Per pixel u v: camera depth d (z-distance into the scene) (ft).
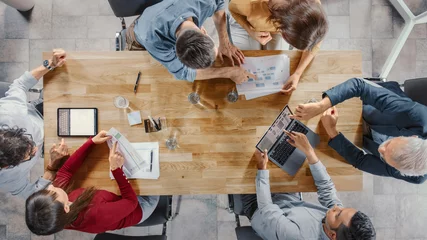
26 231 9.30
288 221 6.19
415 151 5.16
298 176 6.74
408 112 5.59
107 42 9.57
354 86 6.07
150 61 6.58
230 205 7.63
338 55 6.71
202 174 6.73
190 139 6.70
